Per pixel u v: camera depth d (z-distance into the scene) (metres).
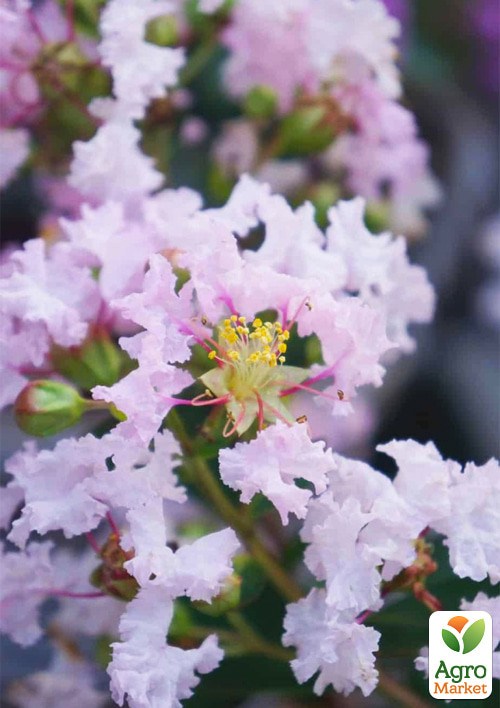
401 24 0.40
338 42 0.29
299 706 0.34
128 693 0.23
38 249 0.25
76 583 0.26
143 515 0.23
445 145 0.48
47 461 0.23
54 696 0.30
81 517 0.23
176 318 0.24
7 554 0.25
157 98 0.29
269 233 0.25
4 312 0.24
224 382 0.24
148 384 0.23
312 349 0.25
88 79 0.28
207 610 0.24
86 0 0.28
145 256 0.25
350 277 0.26
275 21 0.29
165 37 0.28
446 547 0.26
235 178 0.31
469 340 0.46
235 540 0.23
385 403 0.40
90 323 0.25
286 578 0.26
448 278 0.46
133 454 0.23
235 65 0.31
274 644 0.27
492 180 0.48
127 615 0.23
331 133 0.30
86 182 0.27
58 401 0.24
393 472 0.36
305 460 0.23
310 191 0.31
